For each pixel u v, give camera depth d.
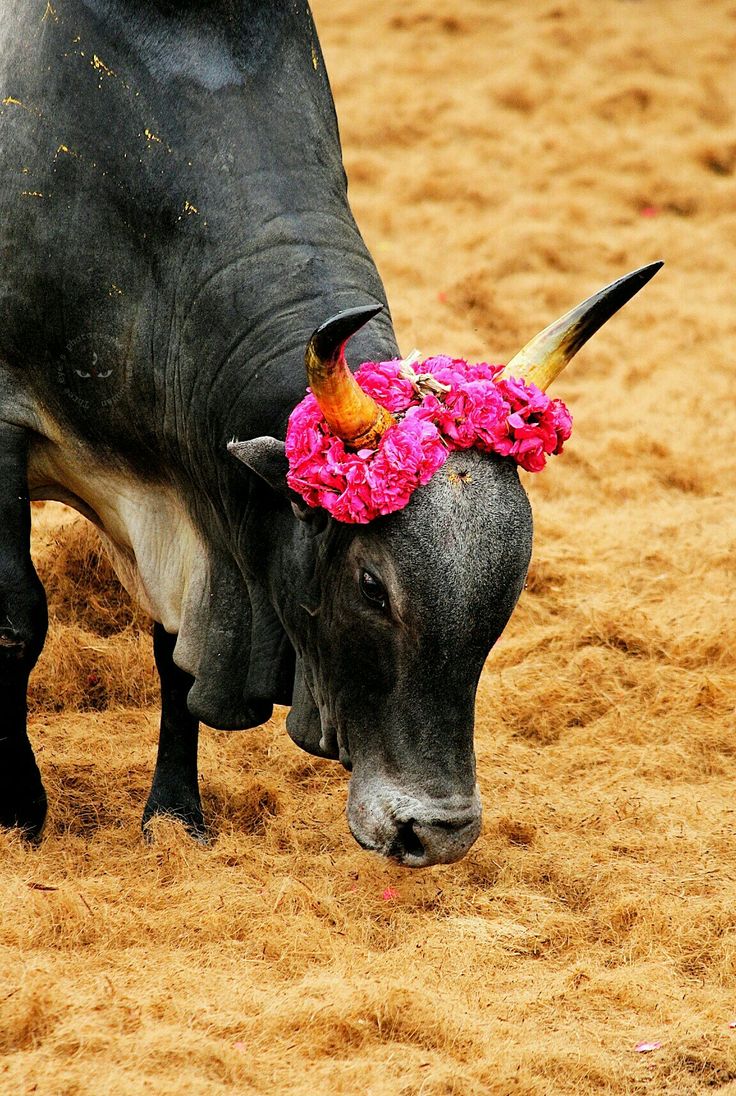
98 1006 14.18
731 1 75.19
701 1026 15.42
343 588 15.56
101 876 17.86
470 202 53.69
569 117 61.50
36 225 18.03
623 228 53.09
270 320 17.16
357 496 14.80
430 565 14.80
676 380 40.91
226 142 17.75
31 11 18.72
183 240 17.73
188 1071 13.36
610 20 70.38
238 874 17.88
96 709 24.28
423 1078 13.75
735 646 26.25
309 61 18.94
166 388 18.06
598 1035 15.22
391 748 15.48
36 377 18.44
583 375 41.84
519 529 15.07
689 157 59.22
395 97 61.22
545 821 20.52
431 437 14.80
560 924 17.64
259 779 21.22
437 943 16.73
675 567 29.59
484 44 67.38
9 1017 13.85
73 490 19.61
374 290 17.64
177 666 19.78
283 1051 13.99
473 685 15.38
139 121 17.86
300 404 15.62
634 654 26.47
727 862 19.38
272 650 17.64
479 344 40.62
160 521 19.05
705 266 50.66
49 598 25.97
